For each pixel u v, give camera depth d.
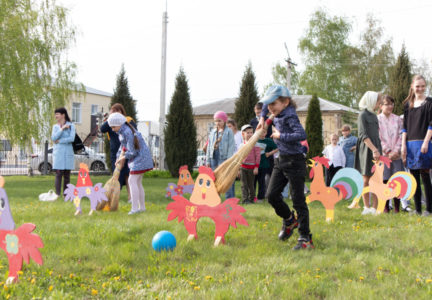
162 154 20.42
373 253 3.96
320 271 3.38
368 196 6.68
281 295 2.81
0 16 15.55
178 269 3.46
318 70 38.94
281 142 4.31
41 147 20.16
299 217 4.29
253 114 17.31
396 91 14.81
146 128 24.77
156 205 7.54
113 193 6.83
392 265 3.51
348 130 10.16
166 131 18.19
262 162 8.37
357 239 4.55
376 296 2.77
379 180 6.48
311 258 3.80
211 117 40.31
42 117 17.39
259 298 2.75
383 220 5.81
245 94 17.42
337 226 5.35
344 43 39.59
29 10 16.83
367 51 38.00
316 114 16.73
